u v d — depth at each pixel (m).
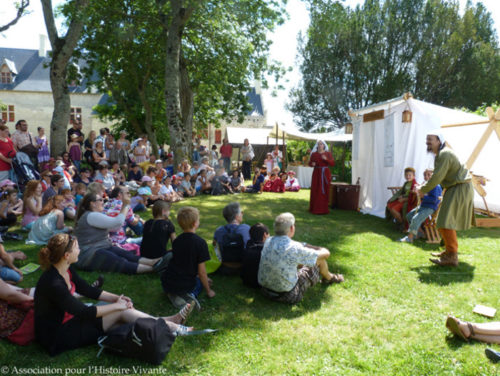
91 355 2.66
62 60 10.14
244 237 4.32
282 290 3.51
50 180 7.00
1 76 36.34
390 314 3.41
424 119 7.99
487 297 3.76
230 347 2.83
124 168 12.73
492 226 7.43
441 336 3.02
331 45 26.11
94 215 4.36
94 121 35.59
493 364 2.60
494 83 24.58
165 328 2.67
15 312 2.86
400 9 25.23
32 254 4.88
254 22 13.73
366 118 9.20
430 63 24.45
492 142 8.34
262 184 12.63
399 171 8.38
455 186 4.58
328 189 8.64
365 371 2.54
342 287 4.04
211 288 3.98
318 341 2.92
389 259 5.02
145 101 18.95
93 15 13.22
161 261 4.14
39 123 35.94
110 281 4.03
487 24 27.89
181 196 10.70
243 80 15.33
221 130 35.91
